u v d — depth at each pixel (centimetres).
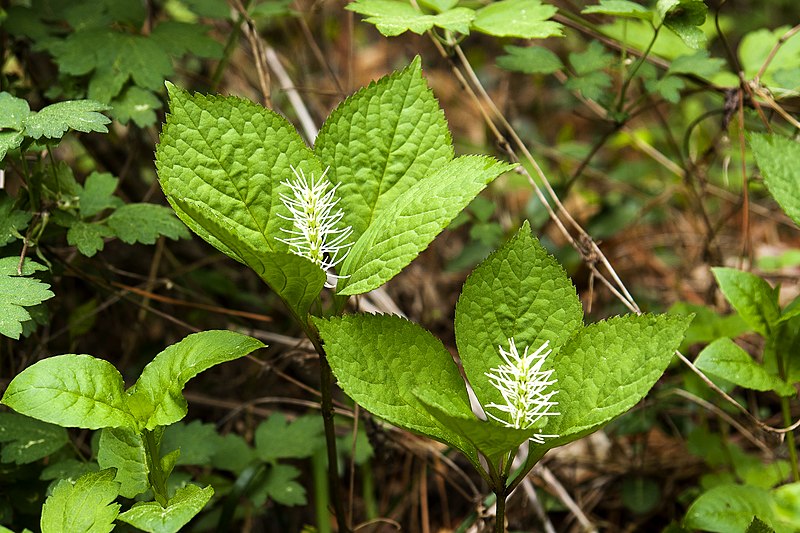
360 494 78
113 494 57
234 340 58
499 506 58
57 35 74
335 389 80
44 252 69
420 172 61
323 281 57
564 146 98
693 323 71
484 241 77
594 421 56
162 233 67
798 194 65
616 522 77
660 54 78
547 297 59
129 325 81
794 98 76
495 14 70
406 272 90
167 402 57
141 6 75
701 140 99
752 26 117
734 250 96
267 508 76
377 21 66
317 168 60
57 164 69
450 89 118
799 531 62
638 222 97
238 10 81
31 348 73
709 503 63
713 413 77
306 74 104
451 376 58
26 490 66
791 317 66
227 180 59
